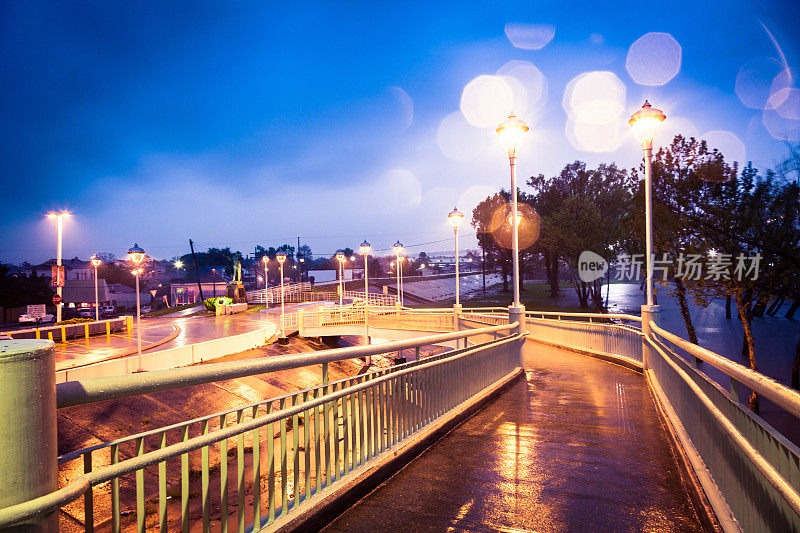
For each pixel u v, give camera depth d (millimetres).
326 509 3738
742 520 2990
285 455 3453
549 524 3732
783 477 2293
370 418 4738
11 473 1730
